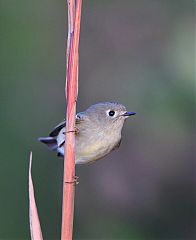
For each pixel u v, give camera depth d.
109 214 13.21
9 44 11.23
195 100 11.62
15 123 11.21
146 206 13.41
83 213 13.18
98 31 13.28
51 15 11.97
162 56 12.73
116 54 13.12
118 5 13.28
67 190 5.29
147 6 13.25
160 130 12.12
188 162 13.14
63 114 11.80
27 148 11.25
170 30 13.00
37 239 5.23
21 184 11.02
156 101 11.90
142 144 13.02
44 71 11.71
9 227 10.88
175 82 11.90
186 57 12.24
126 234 12.92
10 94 11.25
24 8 11.43
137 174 13.38
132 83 12.52
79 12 5.20
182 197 13.38
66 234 5.24
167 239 13.38
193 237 13.52
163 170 13.34
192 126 11.79
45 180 11.47
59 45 12.00
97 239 12.83
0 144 10.95
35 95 11.55
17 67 11.32
